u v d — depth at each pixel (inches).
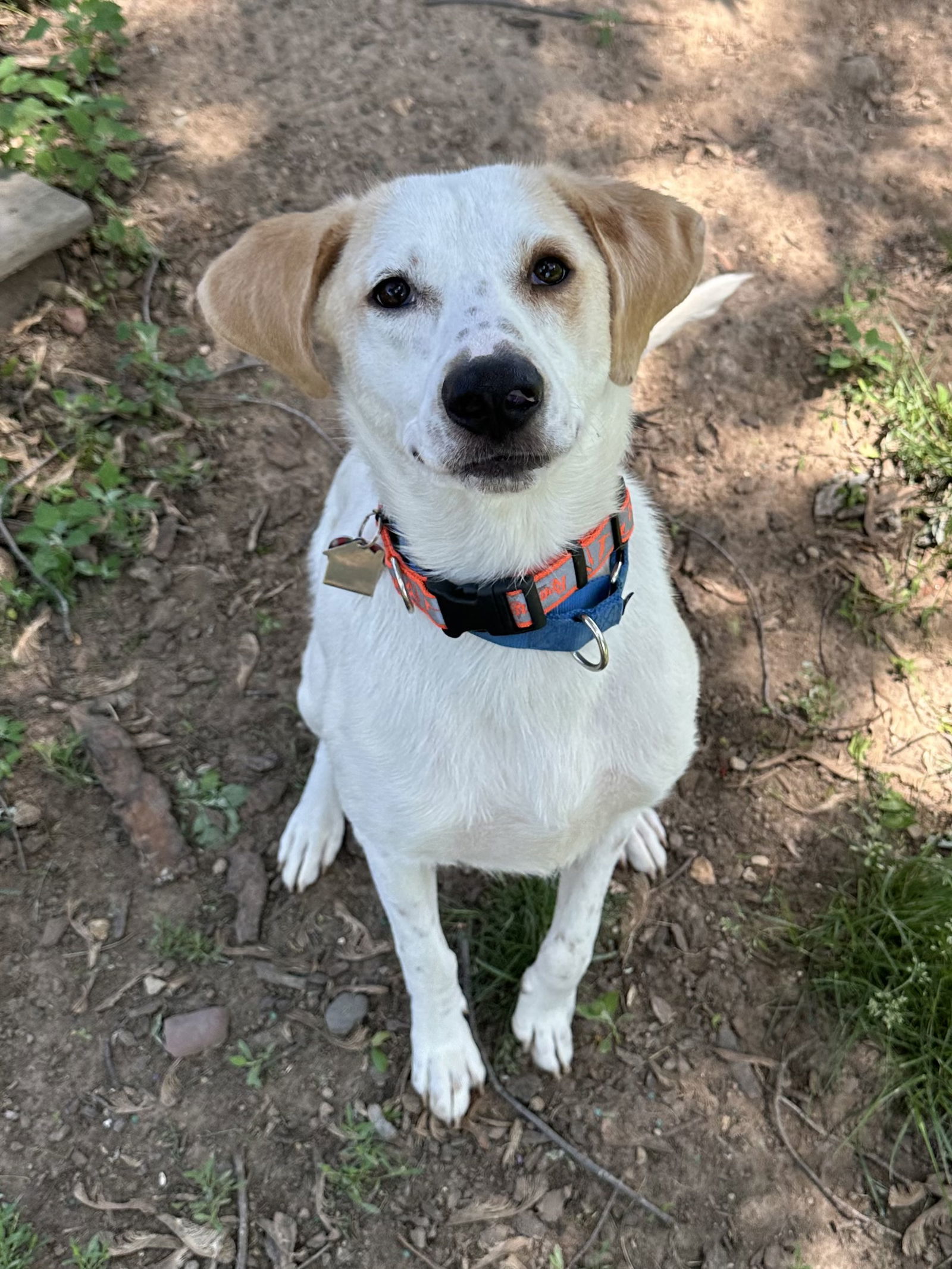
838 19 47.8
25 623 32.1
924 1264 23.8
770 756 31.2
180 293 39.0
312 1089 25.9
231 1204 24.3
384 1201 24.5
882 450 35.5
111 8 42.2
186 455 35.9
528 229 18.0
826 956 27.7
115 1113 25.4
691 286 20.2
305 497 35.9
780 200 41.8
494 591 18.7
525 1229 24.2
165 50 45.6
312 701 26.1
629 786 21.7
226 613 33.5
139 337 37.5
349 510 25.3
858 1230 24.2
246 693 32.2
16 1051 26.0
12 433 34.9
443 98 44.4
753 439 36.7
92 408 35.4
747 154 43.3
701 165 43.0
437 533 19.2
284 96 44.2
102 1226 24.0
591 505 19.0
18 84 38.5
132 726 31.2
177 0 47.3
